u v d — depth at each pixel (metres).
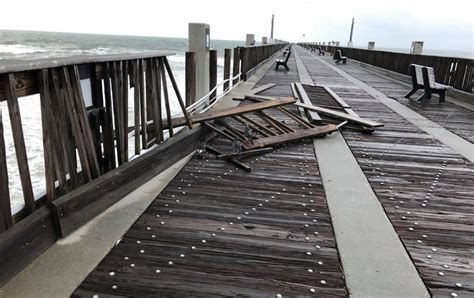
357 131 4.83
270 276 1.80
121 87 2.62
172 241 2.07
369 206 2.64
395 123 5.43
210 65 5.93
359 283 1.79
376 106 6.84
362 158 3.74
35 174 4.60
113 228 2.17
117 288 1.67
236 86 8.09
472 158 3.84
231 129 4.14
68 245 1.98
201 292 1.67
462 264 1.98
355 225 2.35
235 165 3.35
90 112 2.34
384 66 13.80
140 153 3.07
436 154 3.95
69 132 2.12
